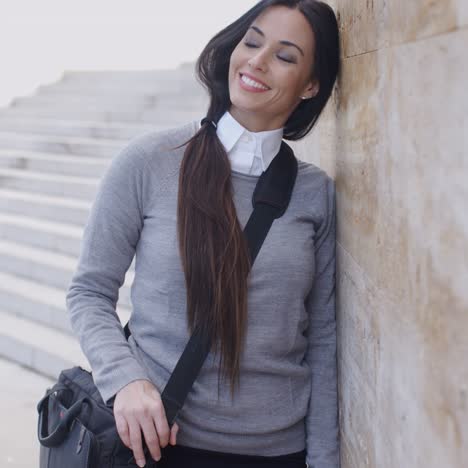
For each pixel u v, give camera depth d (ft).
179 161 6.18
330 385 6.79
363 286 5.75
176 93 31.14
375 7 5.19
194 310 5.83
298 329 6.40
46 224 22.45
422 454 4.09
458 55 3.36
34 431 13.23
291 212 6.37
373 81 5.31
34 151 28.86
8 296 19.06
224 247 5.86
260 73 6.17
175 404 5.77
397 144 4.58
